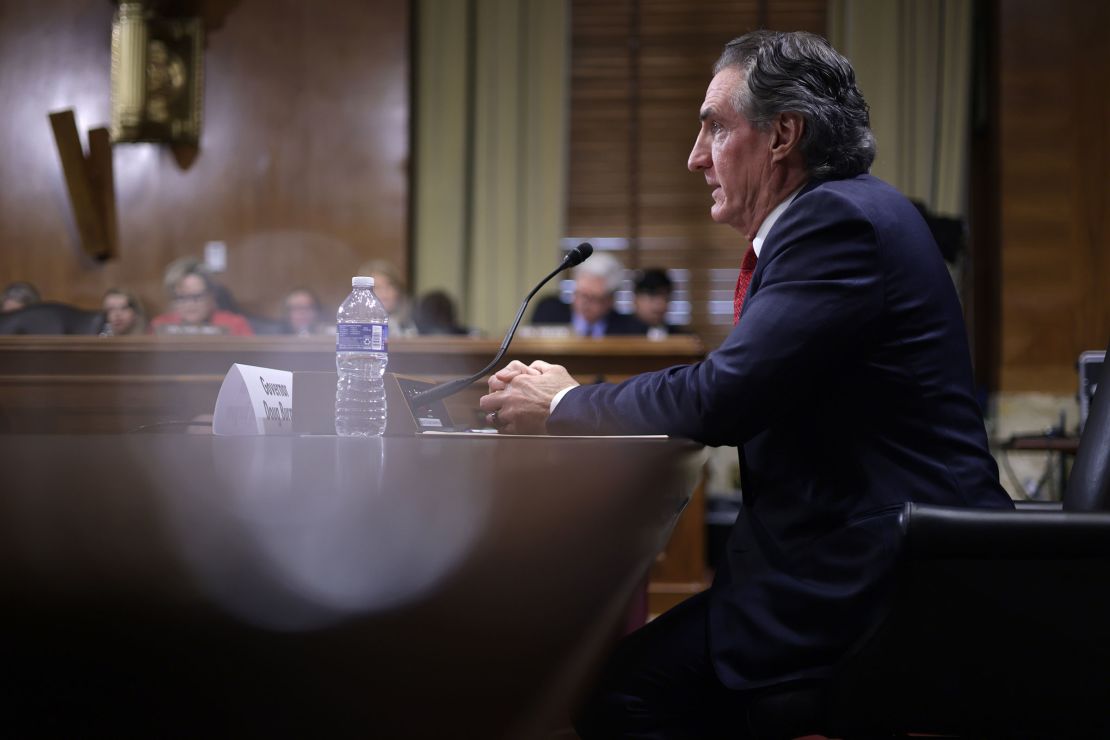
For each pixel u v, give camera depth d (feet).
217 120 26.45
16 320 21.18
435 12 26.73
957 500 5.11
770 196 6.05
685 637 5.60
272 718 3.56
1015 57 25.39
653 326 23.38
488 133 26.61
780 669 5.04
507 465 3.72
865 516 5.14
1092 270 25.02
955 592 4.44
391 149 26.22
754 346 5.21
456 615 3.62
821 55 5.98
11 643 3.54
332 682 3.56
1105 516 4.31
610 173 26.96
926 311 5.33
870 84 25.59
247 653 3.55
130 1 25.66
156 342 14.93
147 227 26.40
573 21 27.14
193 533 3.49
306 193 26.30
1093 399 5.64
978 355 26.00
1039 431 24.49
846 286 5.24
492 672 3.66
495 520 3.67
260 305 26.27
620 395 5.61
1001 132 25.39
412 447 4.23
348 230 26.21
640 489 4.10
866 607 4.92
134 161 26.48
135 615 3.53
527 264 26.40
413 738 3.59
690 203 26.71
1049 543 4.30
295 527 3.50
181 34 26.22
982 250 26.16
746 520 5.63
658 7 26.96
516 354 14.98
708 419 5.26
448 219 26.43
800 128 5.89
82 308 26.43
